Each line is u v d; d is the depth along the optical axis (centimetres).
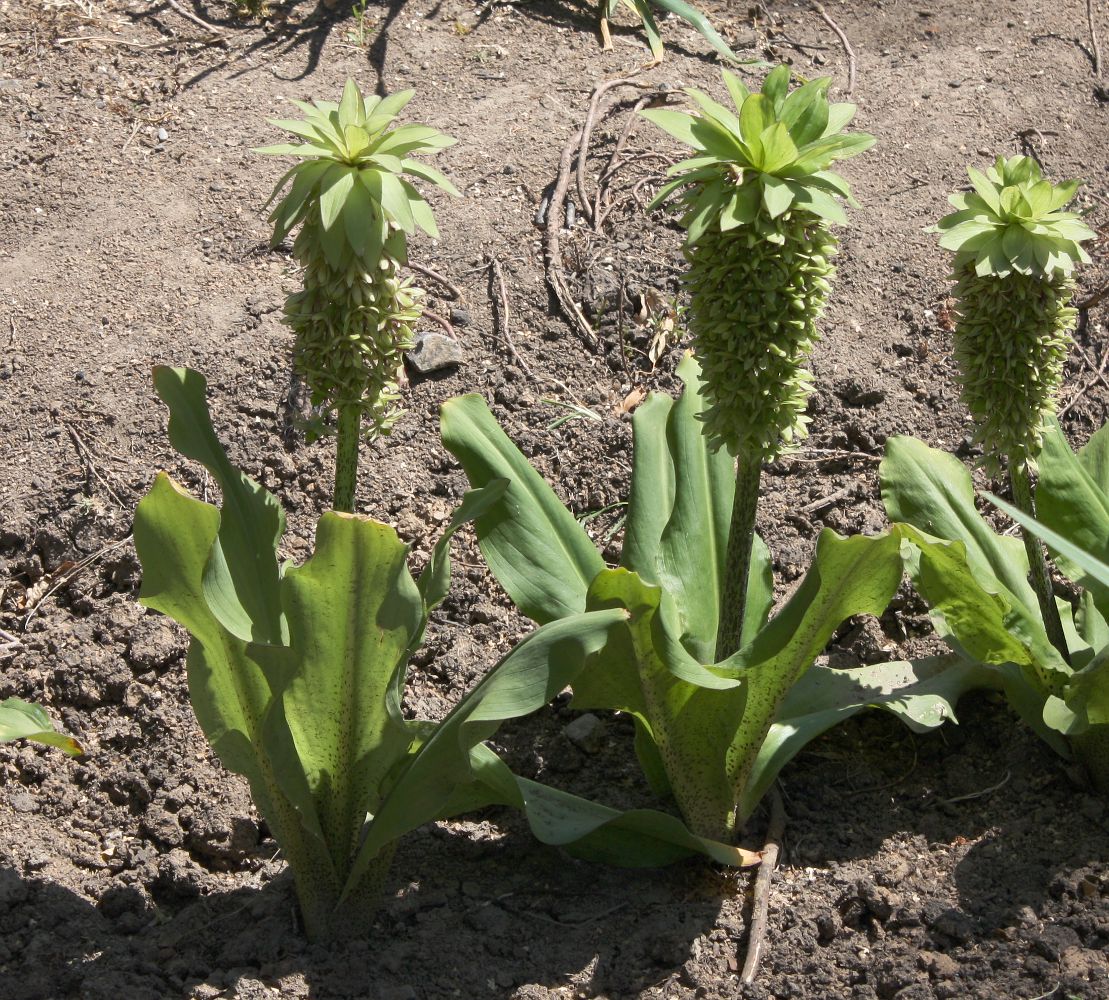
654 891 236
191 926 233
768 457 229
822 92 222
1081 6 334
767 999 227
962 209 232
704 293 224
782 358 224
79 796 245
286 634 227
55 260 283
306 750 227
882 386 275
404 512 266
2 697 252
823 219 221
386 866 231
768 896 234
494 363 276
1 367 274
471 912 234
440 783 223
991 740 248
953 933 231
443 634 257
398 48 314
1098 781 241
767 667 232
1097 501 243
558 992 228
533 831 232
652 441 247
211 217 287
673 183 223
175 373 227
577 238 286
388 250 221
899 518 243
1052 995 225
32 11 321
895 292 282
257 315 278
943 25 330
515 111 300
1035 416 233
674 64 314
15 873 235
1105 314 281
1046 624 242
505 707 219
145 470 267
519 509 239
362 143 219
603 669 232
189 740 247
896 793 245
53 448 268
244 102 300
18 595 261
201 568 221
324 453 269
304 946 230
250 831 241
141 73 305
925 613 256
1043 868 235
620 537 265
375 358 224
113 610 257
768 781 238
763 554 246
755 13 334
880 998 228
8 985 227
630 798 244
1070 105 303
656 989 228
